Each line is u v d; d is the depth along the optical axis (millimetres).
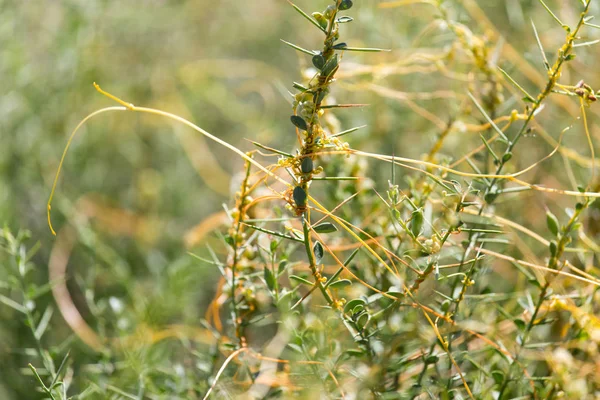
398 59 1121
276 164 757
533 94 1103
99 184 1318
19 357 1014
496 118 891
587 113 1061
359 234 849
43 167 1265
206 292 1148
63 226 1207
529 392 794
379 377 779
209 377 833
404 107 1127
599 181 900
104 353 890
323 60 691
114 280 1119
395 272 786
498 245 938
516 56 1029
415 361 797
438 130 1070
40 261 1200
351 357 802
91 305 936
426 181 827
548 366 827
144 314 972
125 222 1300
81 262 1179
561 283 869
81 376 933
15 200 1219
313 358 777
